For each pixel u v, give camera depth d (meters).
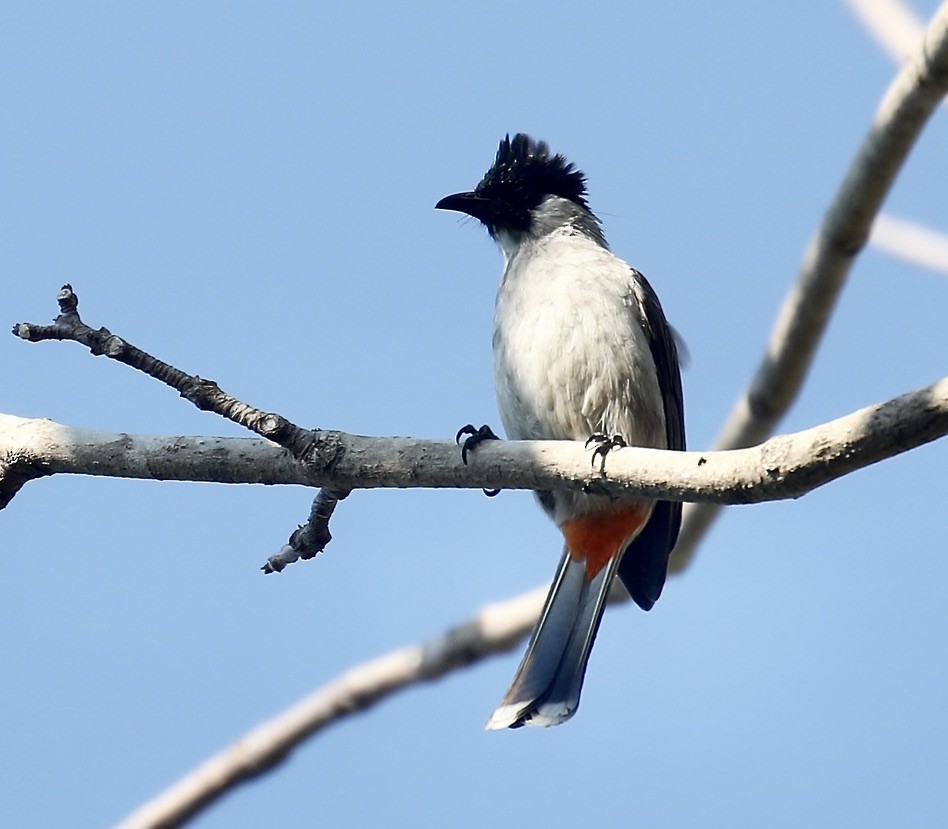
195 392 8.02
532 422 11.22
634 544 11.38
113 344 8.02
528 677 10.47
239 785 12.06
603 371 10.97
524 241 12.39
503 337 11.35
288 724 12.03
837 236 10.66
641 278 11.68
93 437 8.38
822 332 11.29
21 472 8.46
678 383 11.91
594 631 10.55
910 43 10.29
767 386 11.69
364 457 8.05
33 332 8.03
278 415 8.07
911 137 9.91
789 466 6.77
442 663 11.96
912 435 6.34
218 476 8.22
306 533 8.51
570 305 11.10
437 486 8.08
